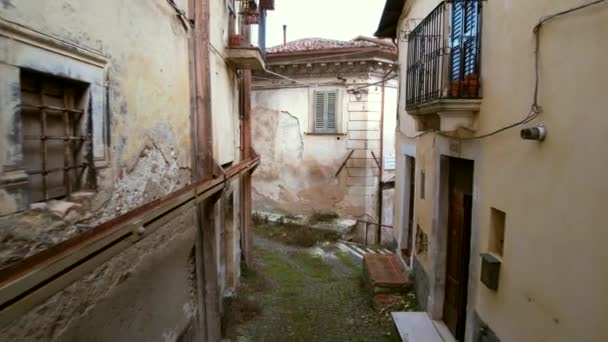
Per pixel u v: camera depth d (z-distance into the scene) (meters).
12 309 1.44
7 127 1.89
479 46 4.37
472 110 4.38
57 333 2.22
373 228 13.39
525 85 3.34
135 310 3.17
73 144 2.60
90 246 1.86
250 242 9.13
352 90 12.88
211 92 5.28
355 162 13.16
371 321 6.64
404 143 8.61
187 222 4.44
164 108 3.86
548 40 2.98
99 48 2.66
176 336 4.11
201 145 4.80
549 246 2.94
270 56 13.00
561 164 2.80
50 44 2.16
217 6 5.86
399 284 7.23
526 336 3.25
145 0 3.38
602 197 2.37
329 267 9.78
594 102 2.45
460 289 5.16
